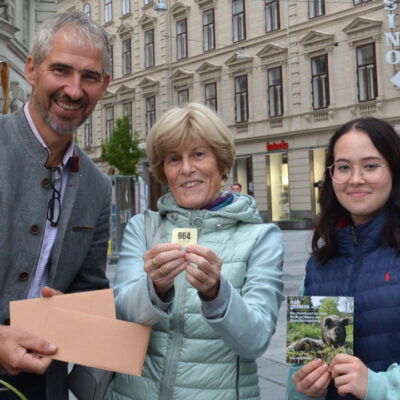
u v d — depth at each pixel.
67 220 2.16
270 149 24.38
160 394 1.96
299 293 2.22
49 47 2.03
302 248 15.07
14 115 2.15
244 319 1.83
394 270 1.88
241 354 1.88
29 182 2.09
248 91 25.02
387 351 1.83
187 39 27.73
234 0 25.39
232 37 25.47
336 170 2.03
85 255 2.27
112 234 13.26
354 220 2.06
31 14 15.01
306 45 22.58
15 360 1.77
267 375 4.82
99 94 2.12
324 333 1.84
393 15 19.45
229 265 2.05
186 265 1.80
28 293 2.10
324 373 1.79
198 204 2.15
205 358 1.96
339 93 21.66
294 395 1.98
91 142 34.19
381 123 2.00
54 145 2.12
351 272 1.98
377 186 1.95
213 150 2.14
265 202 24.84
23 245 2.07
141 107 30.45
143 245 2.22
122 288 2.12
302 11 22.67
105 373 2.08
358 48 21.00
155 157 2.23
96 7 33.66
